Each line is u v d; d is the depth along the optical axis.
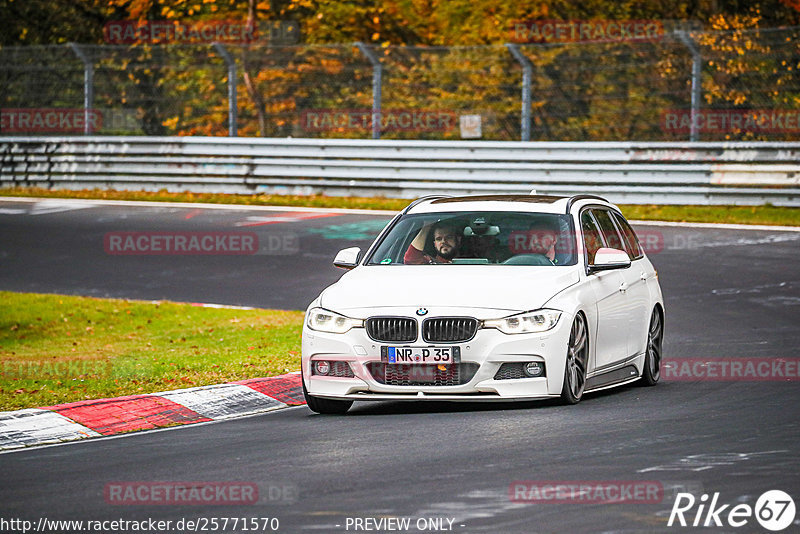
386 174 85.62
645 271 35.78
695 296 52.03
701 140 90.75
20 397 33.16
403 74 98.75
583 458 22.67
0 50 99.62
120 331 49.09
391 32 115.00
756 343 41.50
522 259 31.62
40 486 21.94
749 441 24.25
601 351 31.47
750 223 72.56
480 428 26.38
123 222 77.94
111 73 99.00
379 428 27.11
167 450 25.50
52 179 94.19
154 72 101.56
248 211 82.06
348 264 32.62
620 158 80.19
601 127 95.88
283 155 88.00
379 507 19.25
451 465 22.34
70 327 50.16
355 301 29.44
